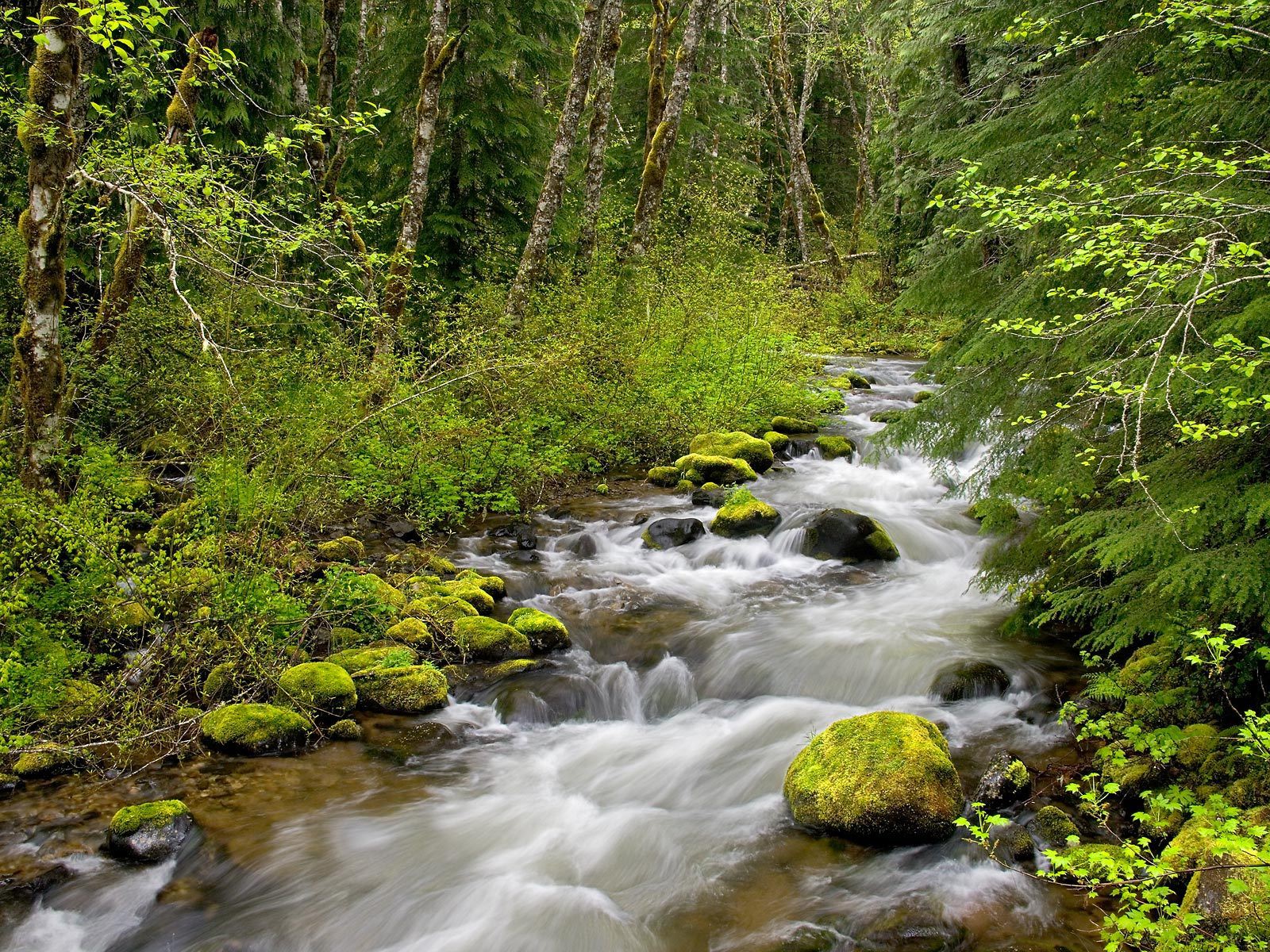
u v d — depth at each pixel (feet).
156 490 26.04
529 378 31.91
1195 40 12.81
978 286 20.40
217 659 18.62
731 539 28.73
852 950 11.68
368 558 25.82
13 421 21.42
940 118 31.14
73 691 16.56
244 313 27.58
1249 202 12.70
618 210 47.39
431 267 44.29
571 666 20.67
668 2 52.60
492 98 44.29
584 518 31.35
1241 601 11.15
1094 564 17.01
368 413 29.12
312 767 16.25
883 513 30.71
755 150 85.56
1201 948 9.58
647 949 12.06
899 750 14.67
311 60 54.03
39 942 11.99
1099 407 15.25
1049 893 12.53
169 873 13.34
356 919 12.75
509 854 14.21
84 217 29.96
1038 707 17.67
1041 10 17.71
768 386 42.34
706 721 18.88
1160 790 13.67
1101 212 12.69
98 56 31.45
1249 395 11.84
